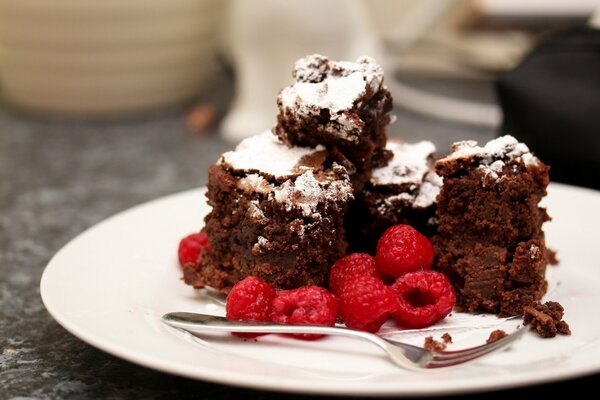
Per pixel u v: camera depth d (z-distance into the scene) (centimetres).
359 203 62
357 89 59
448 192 60
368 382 49
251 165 59
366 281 56
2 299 63
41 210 78
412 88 111
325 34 86
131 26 91
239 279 60
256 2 86
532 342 54
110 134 97
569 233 65
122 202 79
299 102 59
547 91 74
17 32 92
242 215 59
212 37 99
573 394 52
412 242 58
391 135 91
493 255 59
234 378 49
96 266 60
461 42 121
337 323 57
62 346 57
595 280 60
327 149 60
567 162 74
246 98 92
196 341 54
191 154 90
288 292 56
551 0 97
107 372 54
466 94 108
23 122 102
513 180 59
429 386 48
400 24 119
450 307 57
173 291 60
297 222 58
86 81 97
